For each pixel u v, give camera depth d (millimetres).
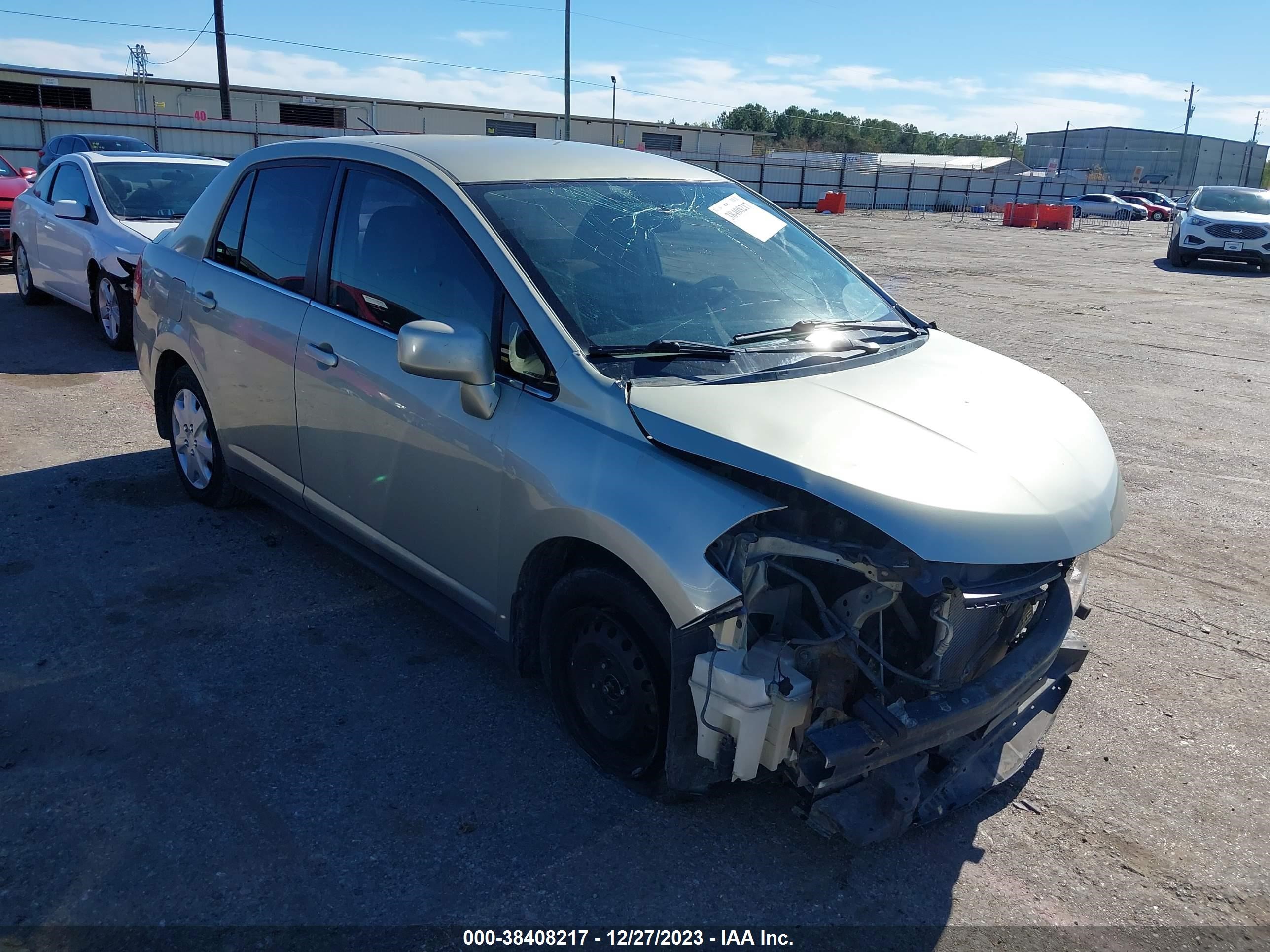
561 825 2904
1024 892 2746
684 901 2645
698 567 2568
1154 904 2729
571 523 2848
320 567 4500
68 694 3434
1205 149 102125
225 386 4457
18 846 2709
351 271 3758
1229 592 4750
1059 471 2865
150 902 2543
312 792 2990
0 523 4801
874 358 3367
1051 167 82062
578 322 3080
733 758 2682
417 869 2705
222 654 3736
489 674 3693
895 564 2492
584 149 4027
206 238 4652
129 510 5055
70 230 8742
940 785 2797
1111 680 3904
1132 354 10430
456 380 3014
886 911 2652
